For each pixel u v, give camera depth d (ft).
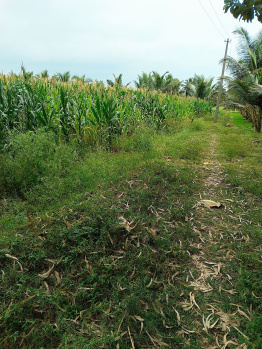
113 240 8.64
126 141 23.32
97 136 21.33
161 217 10.72
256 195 13.67
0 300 6.13
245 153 23.99
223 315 6.25
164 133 33.09
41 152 13.62
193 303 6.64
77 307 6.31
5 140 15.25
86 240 8.25
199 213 11.58
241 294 6.81
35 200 11.57
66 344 5.28
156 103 36.99
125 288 6.81
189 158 21.66
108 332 5.67
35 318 5.96
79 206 10.11
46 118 17.53
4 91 18.06
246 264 8.02
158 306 6.37
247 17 13.55
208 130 42.04
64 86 25.86
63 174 14.14
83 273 7.16
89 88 28.22
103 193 12.01
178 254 8.44
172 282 7.38
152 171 15.52
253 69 50.21
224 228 10.34
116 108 26.08
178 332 5.78
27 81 21.66
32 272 7.22
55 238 8.21
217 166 19.47
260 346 5.36
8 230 8.91
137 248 8.47
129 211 10.34
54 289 6.71
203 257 8.58
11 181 12.29
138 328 5.85
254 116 48.03
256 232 9.81
